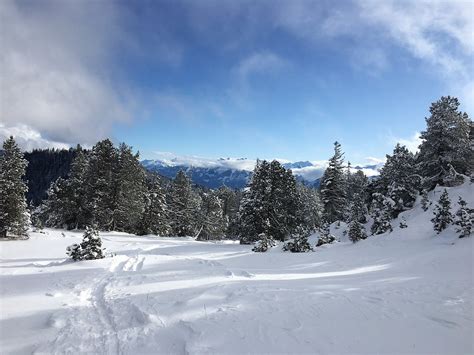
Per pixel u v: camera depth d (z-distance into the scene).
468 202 25.19
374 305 7.89
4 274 11.91
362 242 25.59
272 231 39.47
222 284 10.20
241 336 5.87
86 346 5.61
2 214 31.28
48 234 35.88
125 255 18.77
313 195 61.56
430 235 22.48
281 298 8.45
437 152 31.64
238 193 101.62
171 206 64.75
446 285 10.16
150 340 5.82
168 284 10.38
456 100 30.84
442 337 6.02
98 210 46.91
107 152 48.69
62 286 9.96
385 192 35.28
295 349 5.41
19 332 6.21
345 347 5.53
